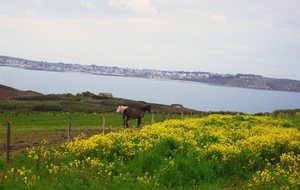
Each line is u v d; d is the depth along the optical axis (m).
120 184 14.08
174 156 18.31
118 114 55.94
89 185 14.23
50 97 88.38
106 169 15.88
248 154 18.22
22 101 75.56
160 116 52.31
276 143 20.94
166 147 19.33
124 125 36.25
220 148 18.75
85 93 97.81
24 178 14.05
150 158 17.17
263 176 15.28
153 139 21.20
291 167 16.94
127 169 16.70
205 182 15.70
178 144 20.02
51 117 48.56
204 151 18.61
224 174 16.81
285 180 15.16
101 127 38.12
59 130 34.53
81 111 63.91
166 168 15.90
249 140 20.80
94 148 18.86
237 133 25.19
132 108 36.25
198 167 16.50
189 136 22.48
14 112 56.00
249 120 35.19
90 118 48.25
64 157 17.78
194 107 194.62
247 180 16.25
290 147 20.70
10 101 72.88
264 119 36.53
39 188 13.20
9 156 19.44
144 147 19.41
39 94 104.69
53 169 15.40
